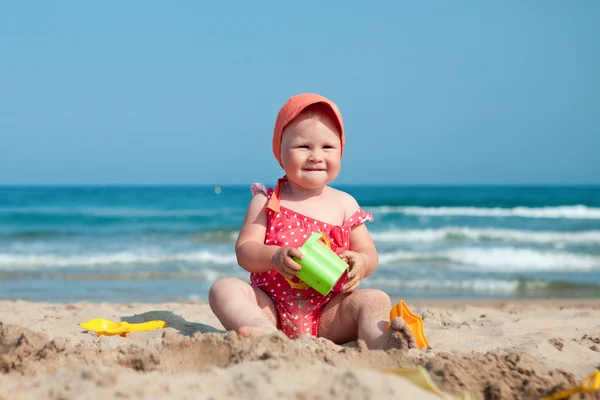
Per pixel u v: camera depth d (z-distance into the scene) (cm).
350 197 375
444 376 240
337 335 344
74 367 238
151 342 340
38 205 3762
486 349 335
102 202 4178
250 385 197
